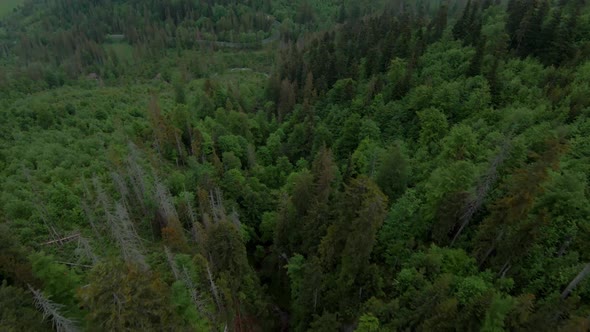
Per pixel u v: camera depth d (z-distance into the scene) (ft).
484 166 150.10
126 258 118.73
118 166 184.65
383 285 130.72
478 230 136.98
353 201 129.39
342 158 247.91
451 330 101.40
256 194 209.87
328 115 290.56
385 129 244.63
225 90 367.66
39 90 510.99
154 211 172.65
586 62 219.61
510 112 196.03
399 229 145.07
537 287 112.98
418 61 295.28
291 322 159.12
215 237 142.72
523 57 263.08
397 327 112.68
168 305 95.04
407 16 402.11
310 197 169.17
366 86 299.58
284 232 177.58
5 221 142.82
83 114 265.34
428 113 219.00
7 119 233.96
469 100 225.56
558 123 176.45
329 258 139.33
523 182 111.65
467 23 314.55
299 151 271.90
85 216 159.02
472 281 111.34
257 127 304.09
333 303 137.18
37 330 94.94
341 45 398.62
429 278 125.39
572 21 249.14
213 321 123.54
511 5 327.26
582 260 113.80
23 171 168.96
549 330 91.09
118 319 78.89
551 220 122.31
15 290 95.76
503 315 92.73
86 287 84.43
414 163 195.31
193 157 220.84
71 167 185.68
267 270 194.49
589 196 129.39
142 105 329.72
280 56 537.65
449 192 135.23
